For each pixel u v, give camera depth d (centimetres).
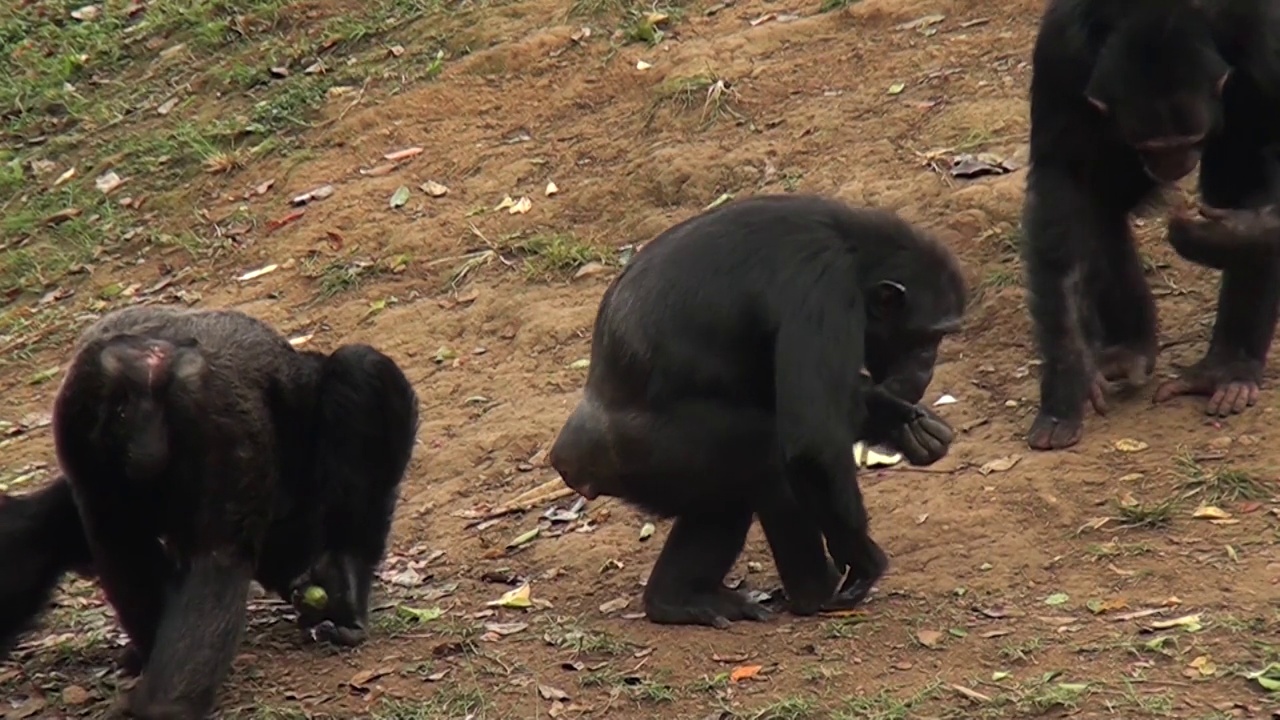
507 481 1488
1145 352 1384
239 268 2020
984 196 1673
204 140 2284
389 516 1254
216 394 1095
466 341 1761
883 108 1884
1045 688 977
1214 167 1338
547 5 2302
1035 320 1332
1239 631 1011
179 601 1096
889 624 1092
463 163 2058
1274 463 1219
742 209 1130
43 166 2408
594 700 1052
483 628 1190
